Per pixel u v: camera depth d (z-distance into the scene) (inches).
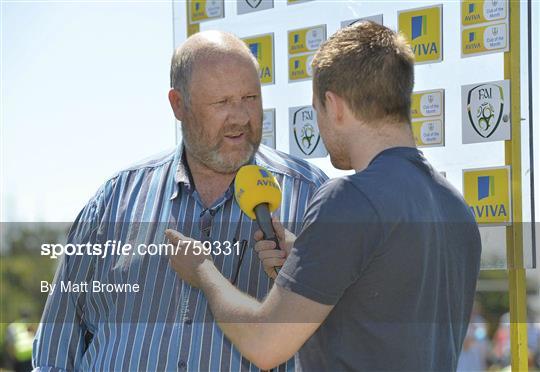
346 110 71.2
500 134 98.7
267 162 94.7
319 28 108.6
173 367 87.8
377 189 66.5
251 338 69.9
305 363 72.1
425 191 69.3
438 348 70.8
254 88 89.2
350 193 66.7
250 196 82.1
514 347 97.7
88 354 93.0
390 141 71.4
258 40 112.8
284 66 111.2
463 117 100.7
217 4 115.7
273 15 111.7
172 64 93.2
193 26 117.8
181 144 96.0
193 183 93.4
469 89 100.4
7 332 337.7
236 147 89.4
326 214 66.6
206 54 88.8
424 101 102.8
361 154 71.6
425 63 102.8
